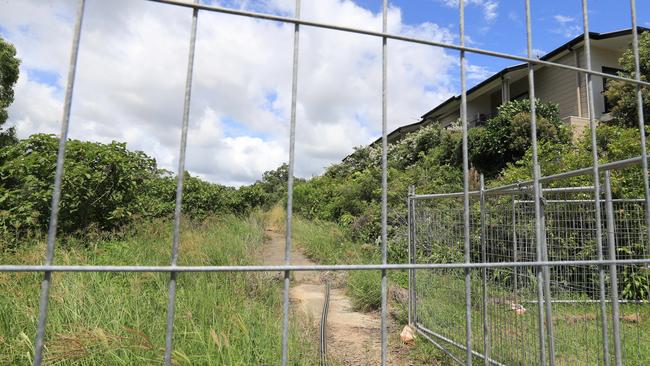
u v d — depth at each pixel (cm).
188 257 523
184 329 282
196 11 117
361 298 494
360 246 841
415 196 405
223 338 262
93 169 579
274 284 494
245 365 247
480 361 297
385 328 128
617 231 472
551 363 186
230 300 367
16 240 452
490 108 1703
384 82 134
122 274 391
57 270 97
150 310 315
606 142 679
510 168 806
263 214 1888
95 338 229
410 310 398
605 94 1025
